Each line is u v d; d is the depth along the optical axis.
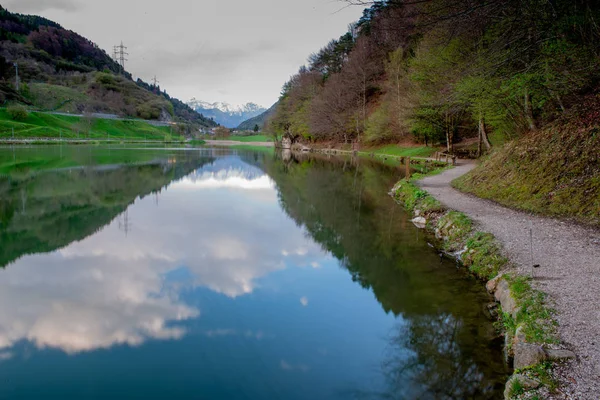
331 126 75.69
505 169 17.92
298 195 26.09
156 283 10.55
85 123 122.44
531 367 5.23
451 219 13.87
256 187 30.69
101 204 23.22
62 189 28.36
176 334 7.66
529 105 18.22
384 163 45.84
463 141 45.84
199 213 20.67
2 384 6.00
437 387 5.94
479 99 19.53
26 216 19.66
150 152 76.06
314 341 7.37
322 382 6.12
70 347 7.12
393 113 52.16
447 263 11.34
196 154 74.50
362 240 14.43
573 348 5.49
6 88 132.12
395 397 5.70
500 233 11.39
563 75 13.88
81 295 9.70
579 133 14.40
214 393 5.77
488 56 13.48
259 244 14.49
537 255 9.37
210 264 12.20
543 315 6.44
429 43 27.41
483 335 7.25
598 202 11.63
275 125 107.50
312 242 14.58
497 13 11.92
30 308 8.91
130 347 7.14
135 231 16.59
